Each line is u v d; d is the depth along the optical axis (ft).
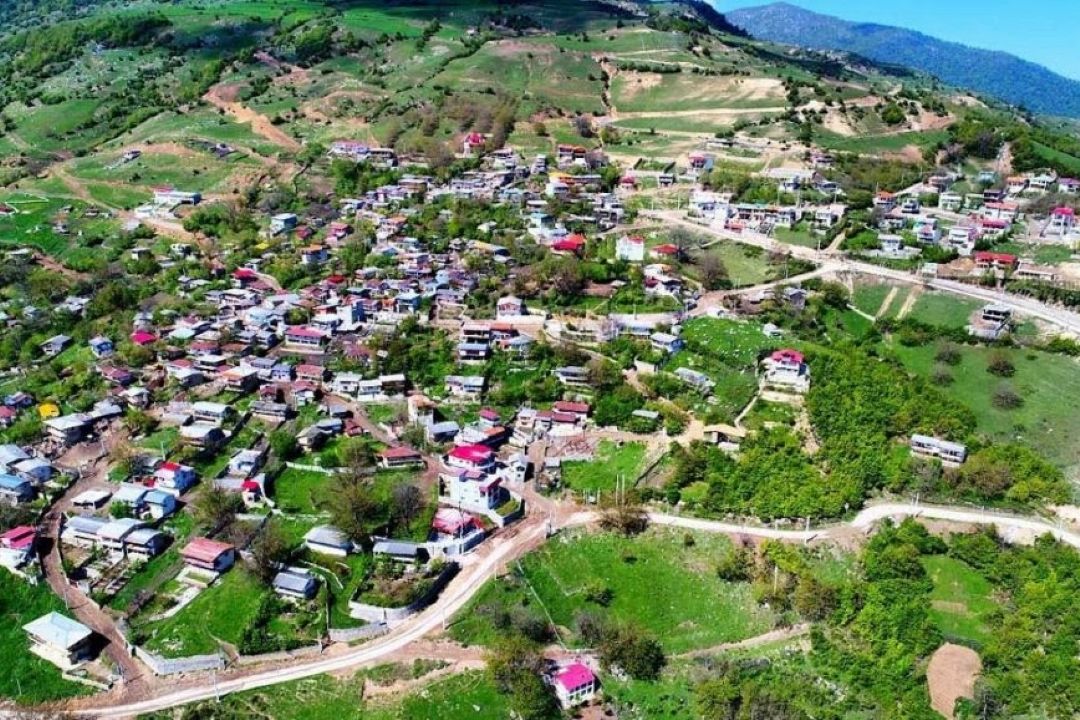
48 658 453.99
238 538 518.78
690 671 449.89
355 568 499.51
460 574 499.92
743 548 509.76
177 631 465.06
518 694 424.05
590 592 490.90
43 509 548.31
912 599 479.00
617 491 552.41
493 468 573.74
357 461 572.92
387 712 424.05
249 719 419.74
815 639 460.55
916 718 413.59
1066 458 574.15
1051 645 444.55
